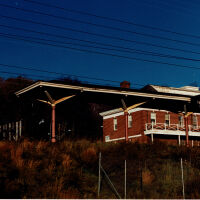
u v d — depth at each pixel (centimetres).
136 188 1805
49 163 1861
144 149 2444
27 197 1449
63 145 2239
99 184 1723
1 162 1722
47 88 2352
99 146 2372
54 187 1584
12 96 4400
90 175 1892
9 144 2041
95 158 2081
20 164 1717
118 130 4266
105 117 4594
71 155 2081
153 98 2819
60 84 2323
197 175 2055
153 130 3612
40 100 2506
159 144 2644
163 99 2902
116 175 1948
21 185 1552
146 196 1703
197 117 4275
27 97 2641
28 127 3198
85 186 1734
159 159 2286
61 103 2819
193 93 4575
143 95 2755
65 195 1518
